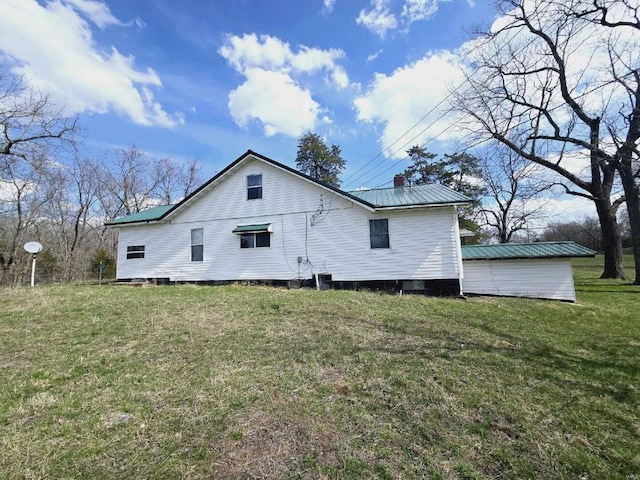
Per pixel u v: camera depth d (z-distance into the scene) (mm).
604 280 17125
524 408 3502
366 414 3289
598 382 4316
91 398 3553
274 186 13930
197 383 3918
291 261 13422
